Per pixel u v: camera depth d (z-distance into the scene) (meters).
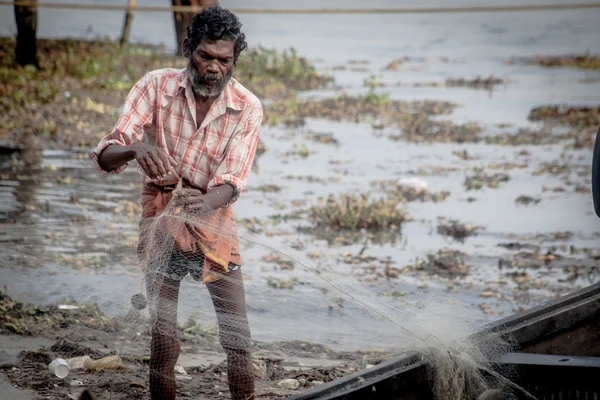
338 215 13.39
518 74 33.62
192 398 6.61
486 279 10.84
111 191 14.23
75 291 7.13
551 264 11.63
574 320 5.91
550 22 47.97
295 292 8.75
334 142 20.47
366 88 29.56
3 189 13.88
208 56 5.32
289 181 16.22
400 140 20.98
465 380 5.16
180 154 5.61
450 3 53.44
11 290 7.59
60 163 16.25
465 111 25.33
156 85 5.54
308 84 29.84
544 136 21.59
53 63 28.03
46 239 7.37
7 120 19.72
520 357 5.18
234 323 5.68
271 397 6.52
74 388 6.54
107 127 19.89
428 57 38.78
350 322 6.62
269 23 46.84
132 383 6.61
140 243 5.66
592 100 27.42
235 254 5.66
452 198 15.41
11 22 38.50
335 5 52.75
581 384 4.99
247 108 5.59
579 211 14.65
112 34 39.84
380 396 4.87
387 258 11.61
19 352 7.05
